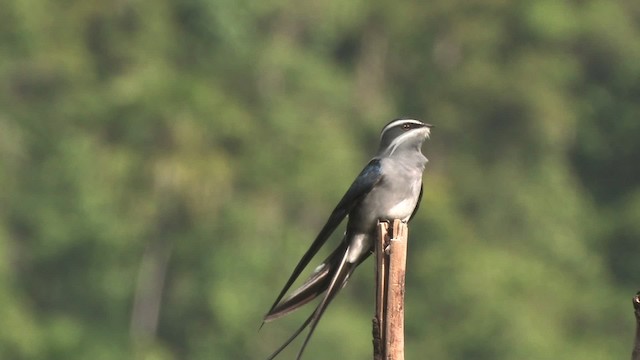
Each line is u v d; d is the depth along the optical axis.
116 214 44.28
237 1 50.97
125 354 42.59
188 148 45.75
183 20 50.91
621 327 46.62
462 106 52.91
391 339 11.79
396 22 54.72
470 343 42.56
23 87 48.12
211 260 43.91
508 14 54.31
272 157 47.00
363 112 52.41
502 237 49.16
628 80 54.28
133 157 45.59
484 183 50.81
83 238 43.97
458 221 47.00
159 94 46.59
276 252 44.44
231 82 50.50
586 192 52.81
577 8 54.56
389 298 11.81
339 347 41.03
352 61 55.03
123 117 46.47
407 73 54.78
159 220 44.72
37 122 47.00
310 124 49.22
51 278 43.81
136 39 50.12
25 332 40.47
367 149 51.91
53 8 49.97
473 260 44.56
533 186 50.75
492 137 52.34
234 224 44.59
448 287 43.72
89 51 50.28
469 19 54.34
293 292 13.16
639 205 50.06
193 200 44.88
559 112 52.31
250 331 42.56
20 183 45.00
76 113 47.25
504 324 42.50
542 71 52.81
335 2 52.91
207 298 43.34
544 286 44.66
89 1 50.06
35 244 44.03
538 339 42.47
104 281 43.69
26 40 48.22
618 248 50.03
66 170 44.91
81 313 43.50
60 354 41.59
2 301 40.53
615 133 53.84
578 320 46.06
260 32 52.88
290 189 46.25
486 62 53.50
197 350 42.94
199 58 50.62
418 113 53.94
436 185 48.41
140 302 43.72
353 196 13.92
